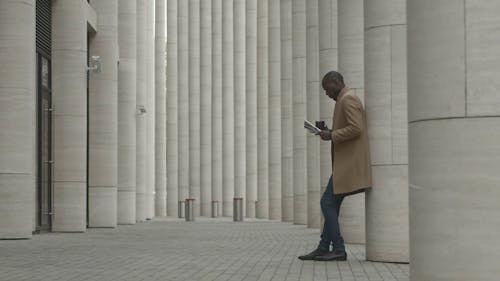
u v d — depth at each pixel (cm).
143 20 3362
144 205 3353
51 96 2028
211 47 5009
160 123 5284
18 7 1617
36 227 1923
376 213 1105
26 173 1638
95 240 1661
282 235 1909
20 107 1617
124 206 2800
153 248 1416
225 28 4838
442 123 586
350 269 1005
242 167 4616
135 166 3031
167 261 1141
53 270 1018
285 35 3238
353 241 1538
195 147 5097
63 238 1730
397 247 1090
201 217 4634
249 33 4291
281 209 3478
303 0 2844
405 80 1105
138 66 3347
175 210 5266
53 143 2020
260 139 3928
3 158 1612
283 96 3234
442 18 587
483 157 570
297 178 2795
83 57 2048
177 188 5281
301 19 2844
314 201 2394
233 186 4788
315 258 1134
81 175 2030
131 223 2803
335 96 1120
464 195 575
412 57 611
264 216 3884
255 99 4275
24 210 1647
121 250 1364
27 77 1630
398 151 1098
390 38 1111
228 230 2228
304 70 2836
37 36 1891
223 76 4828
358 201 1534
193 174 5075
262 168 3909
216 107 4903
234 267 1043
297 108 2827
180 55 5247
